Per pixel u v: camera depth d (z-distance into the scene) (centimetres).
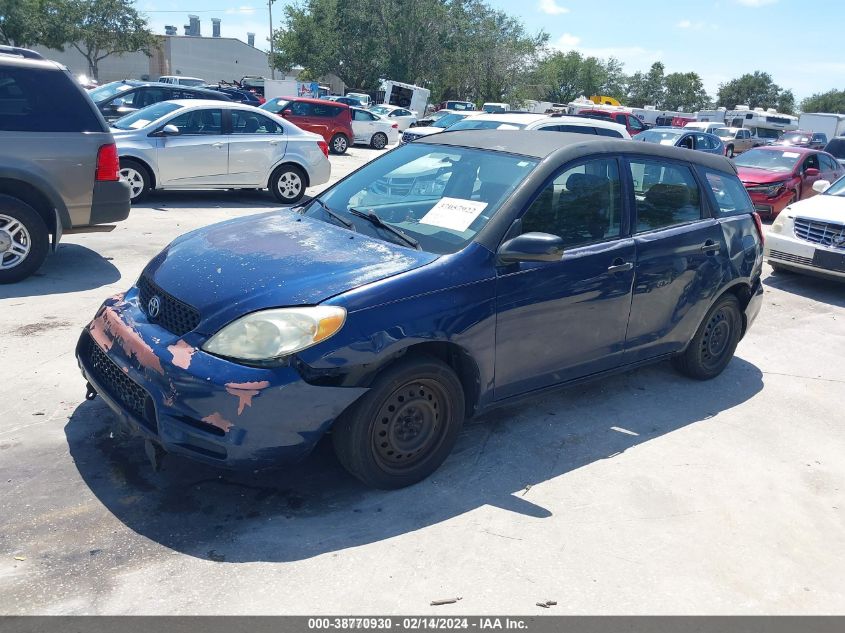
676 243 450
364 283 321
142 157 1030
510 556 306
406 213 394
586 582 294
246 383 291
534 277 370
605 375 438
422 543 309
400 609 269
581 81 9244
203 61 6662
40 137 599
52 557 282
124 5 4894
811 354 617
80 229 644
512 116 1293
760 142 3384
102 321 352
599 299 406
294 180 1184
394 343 316
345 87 5469
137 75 6188
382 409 325
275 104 2250
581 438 421
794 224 842
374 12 5184
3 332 507
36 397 412
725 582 302
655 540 327
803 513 361
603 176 419
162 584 272
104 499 322
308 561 292
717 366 527
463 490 354
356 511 329
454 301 337
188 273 339
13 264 616
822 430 462
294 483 347
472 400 368
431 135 474
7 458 348
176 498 328
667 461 402
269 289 314
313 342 300
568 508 346
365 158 2248
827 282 905
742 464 407
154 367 305
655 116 5303
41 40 4706
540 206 382
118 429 382
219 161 1094
